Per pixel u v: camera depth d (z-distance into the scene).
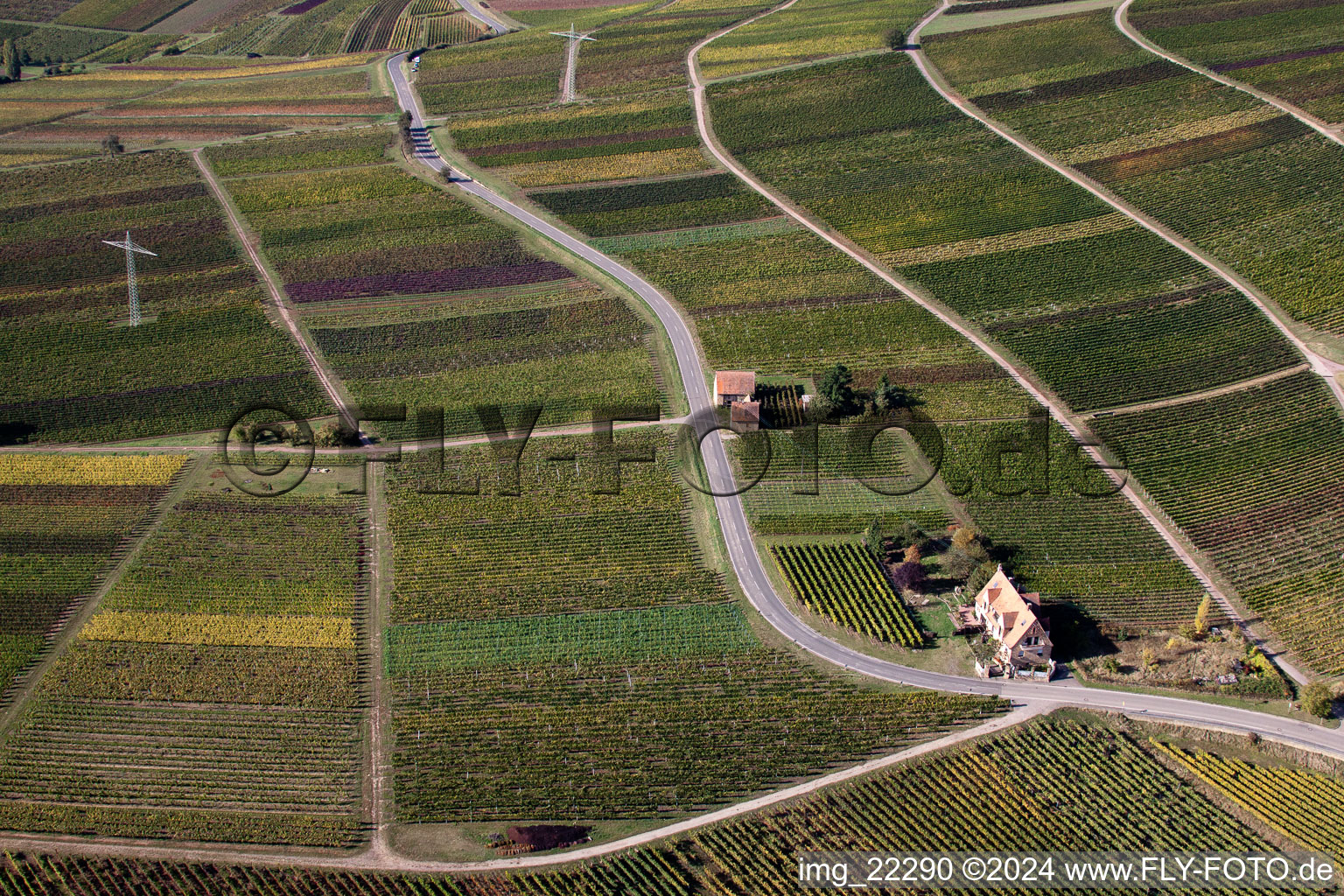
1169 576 132.62
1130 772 108.50
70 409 169.88
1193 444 154.00
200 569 137.12
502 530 142.62
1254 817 103.94
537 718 116.06
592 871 100.19
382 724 116.31
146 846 103.62
